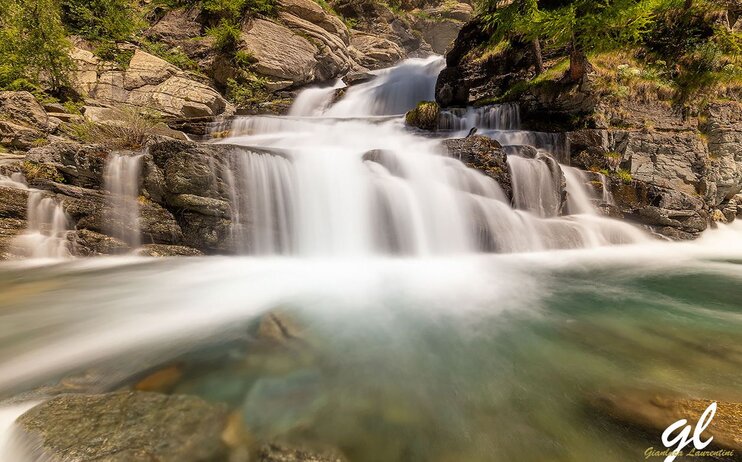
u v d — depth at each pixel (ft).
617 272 23.71
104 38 59.77
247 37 73.87
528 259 26.68
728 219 40.65
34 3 42.47
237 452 7.33
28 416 8.04
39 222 23.08
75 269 21.66
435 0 160.15
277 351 12.22
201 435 7.66
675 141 38.06
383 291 19.24
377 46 121.39
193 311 15.92
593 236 30.94
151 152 24.50
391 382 10.52
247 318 15.23
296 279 21.04
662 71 41.09
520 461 7.39
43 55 44.01
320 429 8.28
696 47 40.04
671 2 40.88
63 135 36.94
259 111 67.15
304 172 27.22
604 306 17.38
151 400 8.76
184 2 80.38
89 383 10.16
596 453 7.53
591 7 38.68
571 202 35.91
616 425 8.35
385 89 79.71
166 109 55.31
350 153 29.19
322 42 88.79
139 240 24.62
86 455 6.88
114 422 7.88
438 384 10.44
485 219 28.45
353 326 14.75
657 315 16.10
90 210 23.94
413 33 150.82
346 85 95.40
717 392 9.50
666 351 12.34
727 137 37.65
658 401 9.12
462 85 60.95
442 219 28.04
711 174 37.96
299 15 90.79
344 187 27.71
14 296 17.28
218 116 56.39
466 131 47.98
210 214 24.62
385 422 8.63
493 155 30.71
